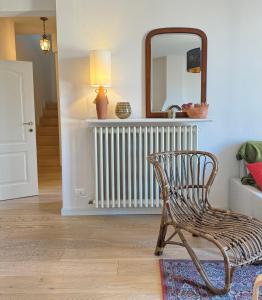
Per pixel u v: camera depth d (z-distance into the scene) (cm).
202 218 231
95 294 203
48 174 579
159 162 246
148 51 330
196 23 329
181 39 330
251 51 333
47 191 462
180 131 326
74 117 338
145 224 324
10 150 420
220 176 349
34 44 757
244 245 190
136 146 330
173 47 331
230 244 189
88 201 350
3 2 345
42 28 566
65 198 350
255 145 324
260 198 261
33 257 254
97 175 332
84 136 341
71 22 327
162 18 328
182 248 268
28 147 433
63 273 229
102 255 256
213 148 346
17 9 346
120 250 265
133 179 336
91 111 337
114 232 303
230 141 345
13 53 508
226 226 213
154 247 270
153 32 328
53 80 895
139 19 328
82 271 232
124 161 329
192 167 292
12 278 223
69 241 284
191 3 327
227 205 352
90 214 353
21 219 342
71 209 352
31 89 429
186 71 335
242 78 337
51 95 897
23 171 432
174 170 300
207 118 337
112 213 354
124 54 332
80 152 343
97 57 307
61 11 325
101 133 325
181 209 245
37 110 755
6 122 415
